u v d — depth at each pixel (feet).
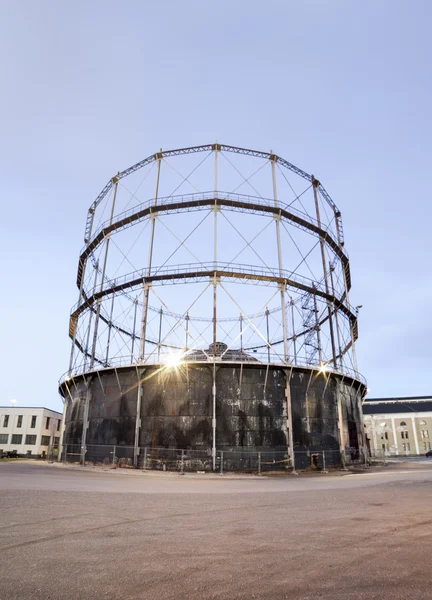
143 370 87.15
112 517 26.13
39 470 64.90
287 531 22.95
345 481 56.80
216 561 17.24
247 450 79.92
